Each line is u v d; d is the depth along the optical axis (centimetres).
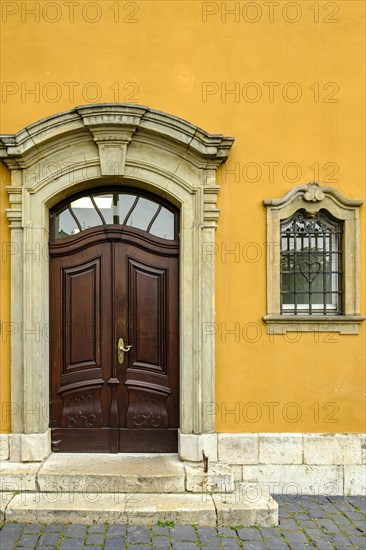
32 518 319
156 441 393
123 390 395
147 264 397
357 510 348
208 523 319
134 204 400
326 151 388
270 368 381
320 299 398
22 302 373
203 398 373
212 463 368
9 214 372
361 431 381
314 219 393
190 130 362
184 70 385
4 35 384
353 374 383
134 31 386
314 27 391
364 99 392
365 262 388
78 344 395
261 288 382
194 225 377
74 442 391
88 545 294
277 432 379
